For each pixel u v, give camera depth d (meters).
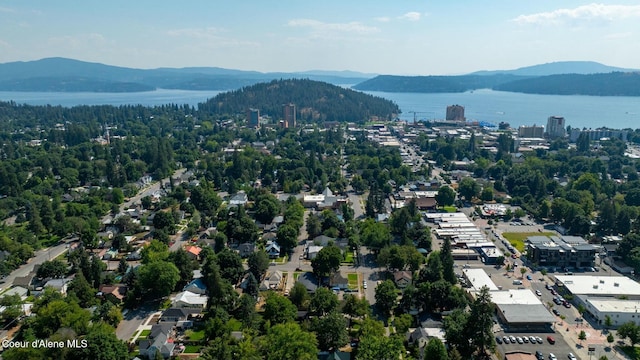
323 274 185.25
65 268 191.25
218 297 157.25
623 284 181.50
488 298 130.50
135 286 171.38
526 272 198.50
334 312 145.75
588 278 187.12
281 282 187.12
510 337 147.62
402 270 192.50
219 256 186.50
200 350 140.75
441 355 123.81
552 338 147.00
